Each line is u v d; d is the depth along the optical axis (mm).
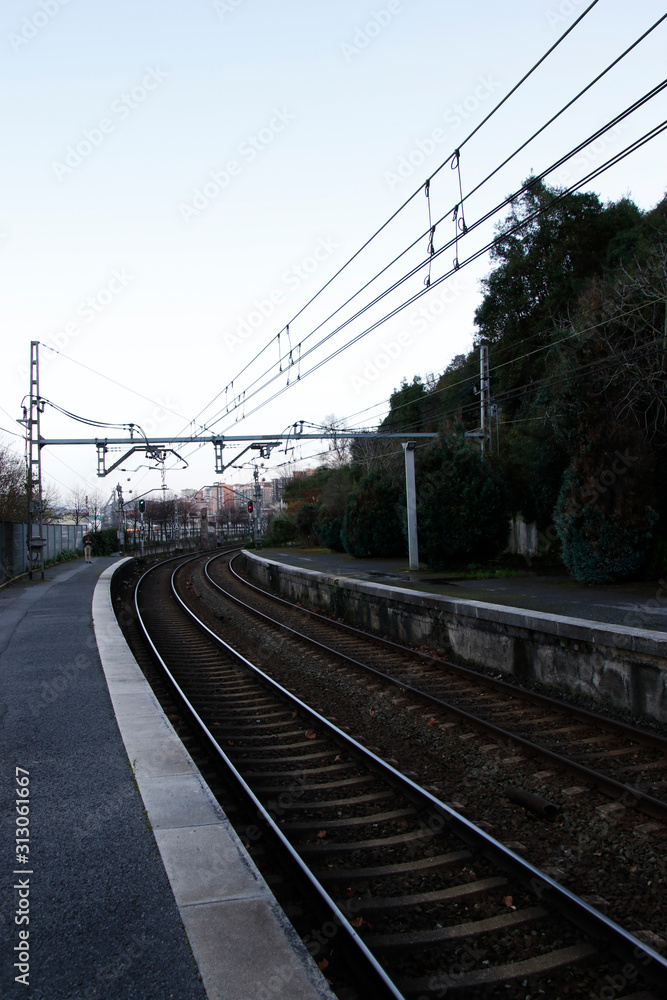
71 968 2570
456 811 4766
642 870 3959
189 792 4316
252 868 3332
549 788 5234
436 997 2920
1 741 5418
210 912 2936
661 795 5047
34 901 3049
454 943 3275
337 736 6496
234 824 4637
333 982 2971
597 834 4430
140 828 3793
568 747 6227
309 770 5781
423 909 3564
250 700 8508
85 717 6074
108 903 3023
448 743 6395
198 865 3361
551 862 4059
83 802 4172
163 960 2607
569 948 3205
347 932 3098
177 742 5340
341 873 3881
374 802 5020
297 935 2758
